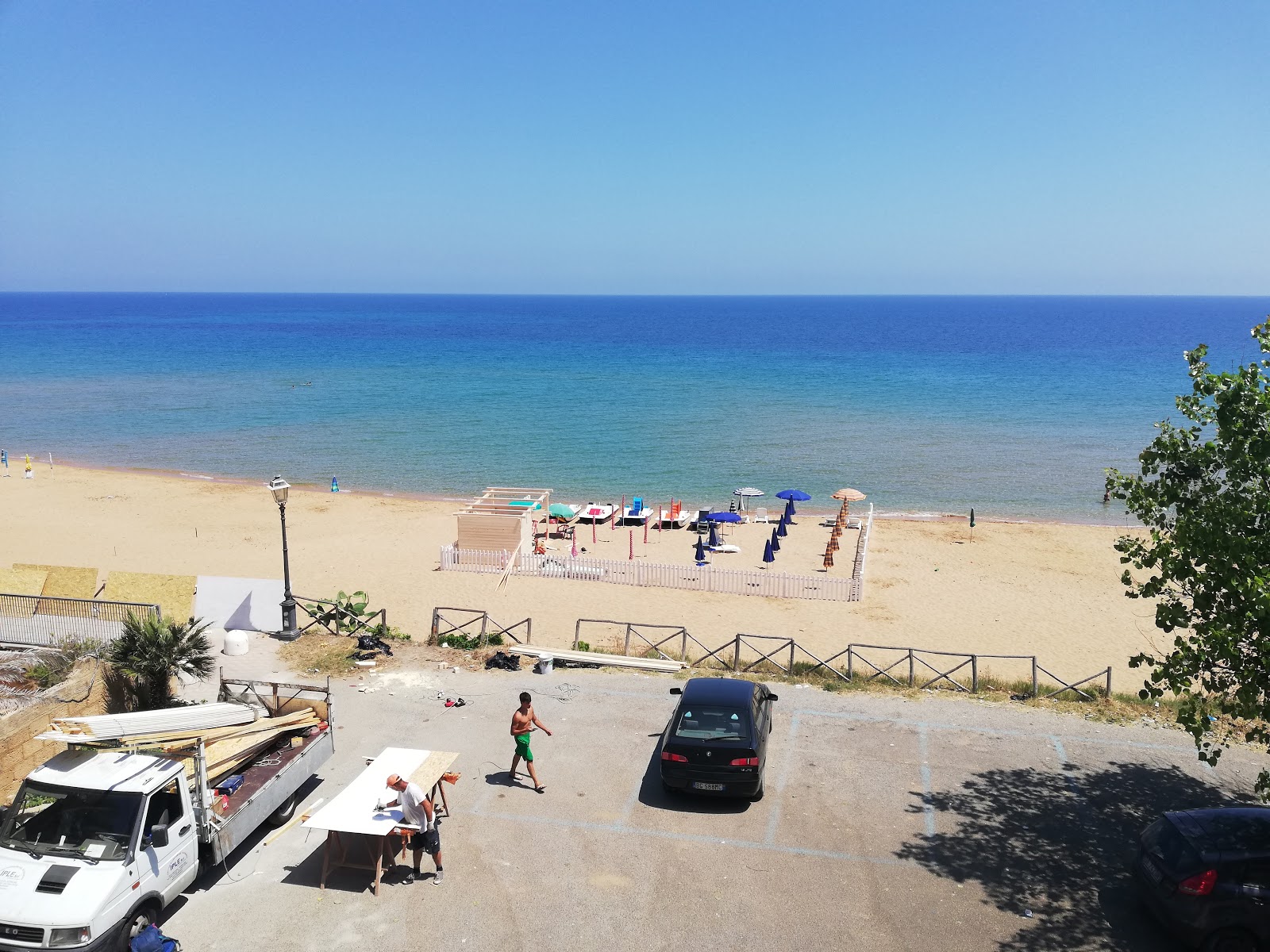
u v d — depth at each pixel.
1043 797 13.60
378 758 12.55
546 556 32.25
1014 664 24.09
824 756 14.95
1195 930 9.70
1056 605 29.88
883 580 32.69
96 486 49.28
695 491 51.00
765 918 10.56
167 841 9.78
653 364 126.88
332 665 19.16
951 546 38.75
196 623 17.44
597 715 16.55
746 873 11.48
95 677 14.18
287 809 12.74
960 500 49.28
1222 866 9.69
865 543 37.22
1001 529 42.25
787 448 63.19
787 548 37.97
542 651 19.91
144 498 46.41
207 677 15.69
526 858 11.80
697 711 13.41
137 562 33.91
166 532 39.12
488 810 13.02
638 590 30.14
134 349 144.50
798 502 48.84
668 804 13.25
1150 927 10.49
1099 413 79.44
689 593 30.02
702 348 160.62
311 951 9.90
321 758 13.39
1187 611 11.02
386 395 89.62
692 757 12.80
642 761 14.67
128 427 69.81
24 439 64.38
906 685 18.84
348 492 49.50
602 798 13.41
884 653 24.36
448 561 32.91
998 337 195.25
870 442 65.75
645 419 75.62
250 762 12.64
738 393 93.25
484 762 14.55
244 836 11.38
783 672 19.58
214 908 10.68
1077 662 24.38
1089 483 53.34
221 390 92.75
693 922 10.47
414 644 20.83
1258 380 10.83
